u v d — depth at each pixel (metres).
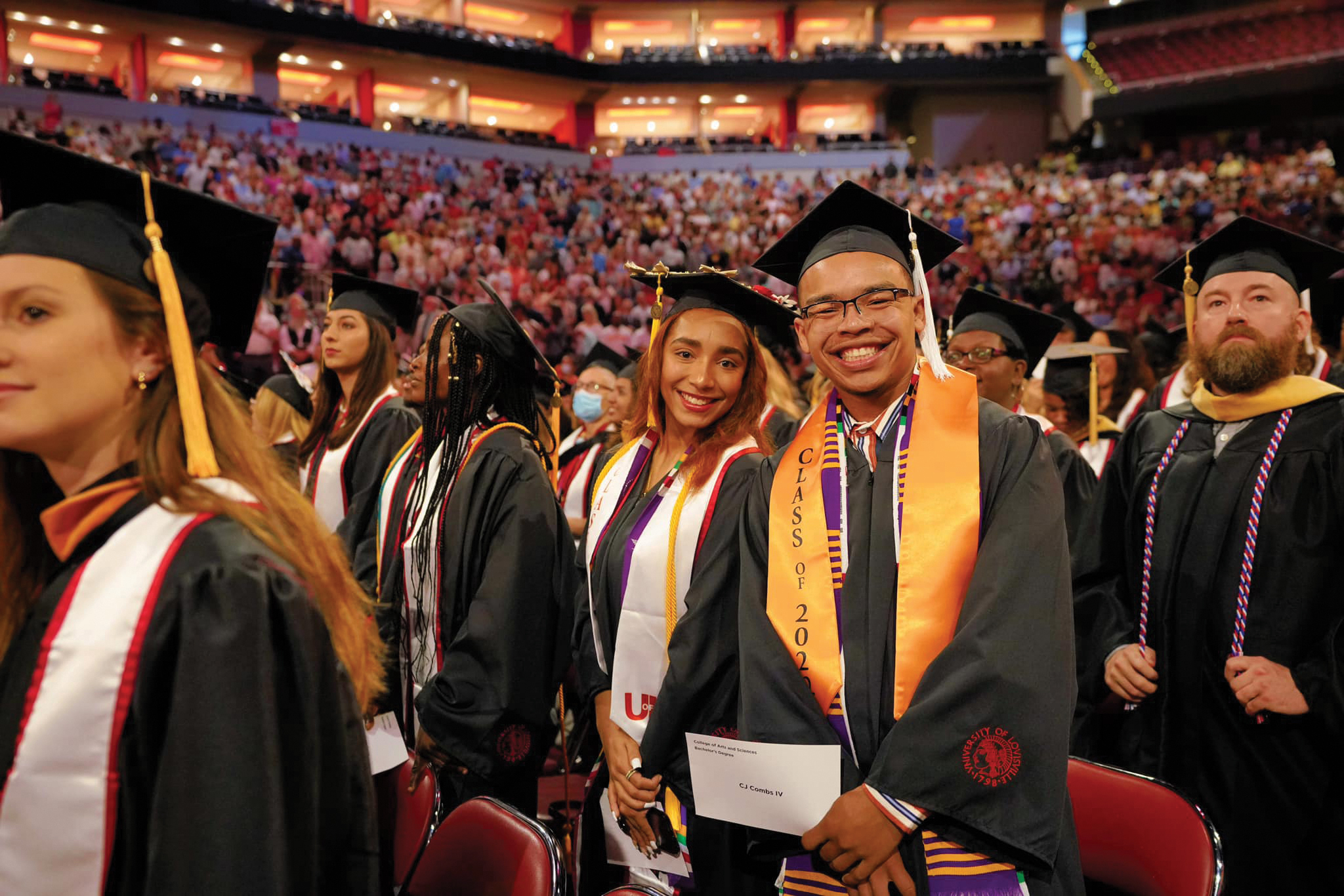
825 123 31.94
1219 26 30.22
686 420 2.39
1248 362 2.35
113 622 0.98
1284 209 20.73
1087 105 29.81
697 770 1.75
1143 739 2.46
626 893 1.65
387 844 2.39
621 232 22.23
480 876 1.80
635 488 2.53
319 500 3.57
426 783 2.18
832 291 1.77
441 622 2.47
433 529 2.52
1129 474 2.66
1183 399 3.02
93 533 1.04
